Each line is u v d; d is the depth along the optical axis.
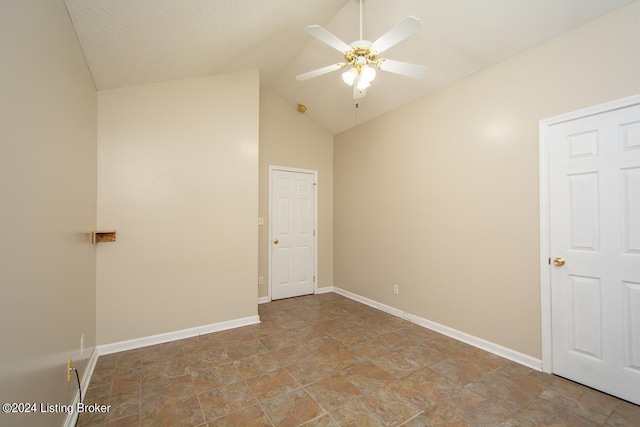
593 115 1.97
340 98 3.83
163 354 2.53
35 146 1.27
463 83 2.78
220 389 2.00
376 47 1.90
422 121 3.22
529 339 2.29
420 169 3.24
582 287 2.03
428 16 2.33
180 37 2.18
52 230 1.46
